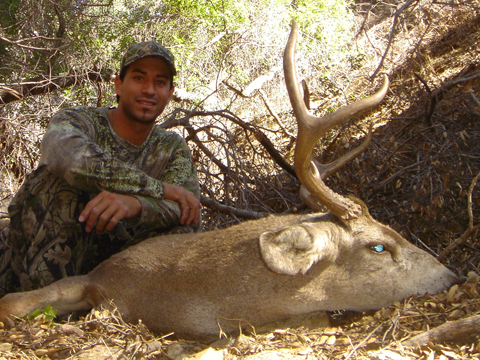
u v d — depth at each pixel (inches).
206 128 99.8
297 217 55.7
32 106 123.7
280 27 198.4
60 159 57.2
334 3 202.8
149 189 58.6
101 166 56.4
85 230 60.2
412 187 82.7
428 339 43.8
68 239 59.8
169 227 62.2
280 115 154.9
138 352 47.4
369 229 53.2
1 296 64.7
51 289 55.8
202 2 181.8
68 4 125.7
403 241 53.9
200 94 161.0
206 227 92.9
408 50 134.3
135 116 62.7
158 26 171.8
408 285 52.9
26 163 122.8
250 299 52.3
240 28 189.8
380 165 93.4
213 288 52.6
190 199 62.3
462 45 129.2
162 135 66.9
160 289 54.1
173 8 180.9
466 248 70.2
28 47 103.2
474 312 47.1
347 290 53.3
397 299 53.0
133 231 64.2
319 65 190.5
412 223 79.8
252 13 198.7
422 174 83.0
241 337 48.9
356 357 44.2
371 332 48.0
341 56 185.0
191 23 181.6
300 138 48.9
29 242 59.7
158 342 49.8
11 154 118.6
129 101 62.5
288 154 122.6
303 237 48.3
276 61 197.8
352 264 53.1
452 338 43.2
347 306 54.1
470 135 87.7
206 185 97.0
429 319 47.8
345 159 58.7
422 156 91.0
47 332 50.7
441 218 77.1
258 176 101.3
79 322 52.6
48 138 59.1
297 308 52.9
